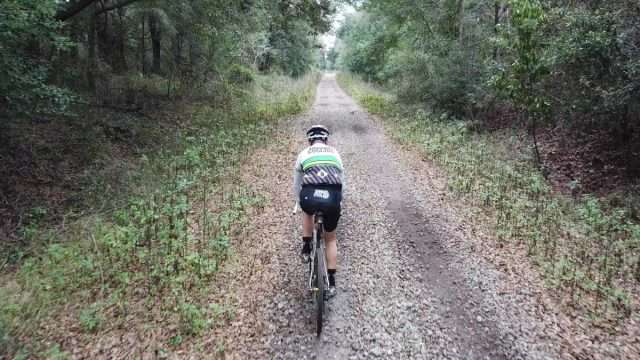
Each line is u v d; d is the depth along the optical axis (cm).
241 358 402
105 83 1483
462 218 731
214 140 1195
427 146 1195
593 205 709
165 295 490
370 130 1512
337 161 485
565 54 870
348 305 487
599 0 870
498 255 604
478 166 1013
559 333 440
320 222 450
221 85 1897
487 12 1602
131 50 1931
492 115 1518
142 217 665
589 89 900
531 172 952
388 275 550
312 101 2459
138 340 420
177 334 428
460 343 429
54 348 396
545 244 627
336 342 427
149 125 1295
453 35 1733
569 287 521
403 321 461
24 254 623
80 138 1059
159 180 883
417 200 816
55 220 760
